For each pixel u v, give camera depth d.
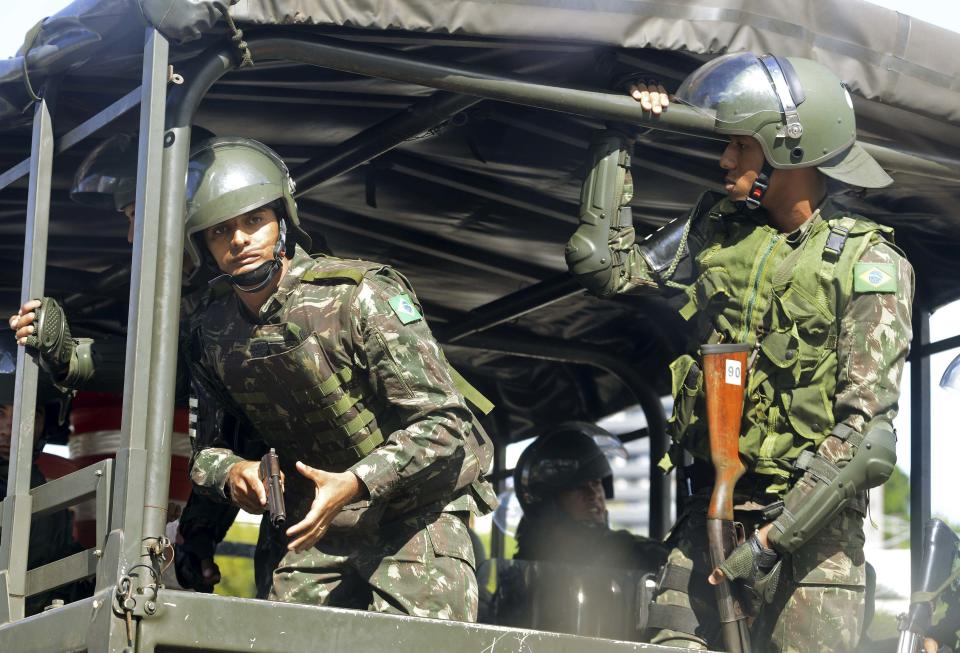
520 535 7.37
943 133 5.32
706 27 4.71
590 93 4.81
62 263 7.11
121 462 3.91
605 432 7.73
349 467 4.51
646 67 4.94
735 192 4.73
